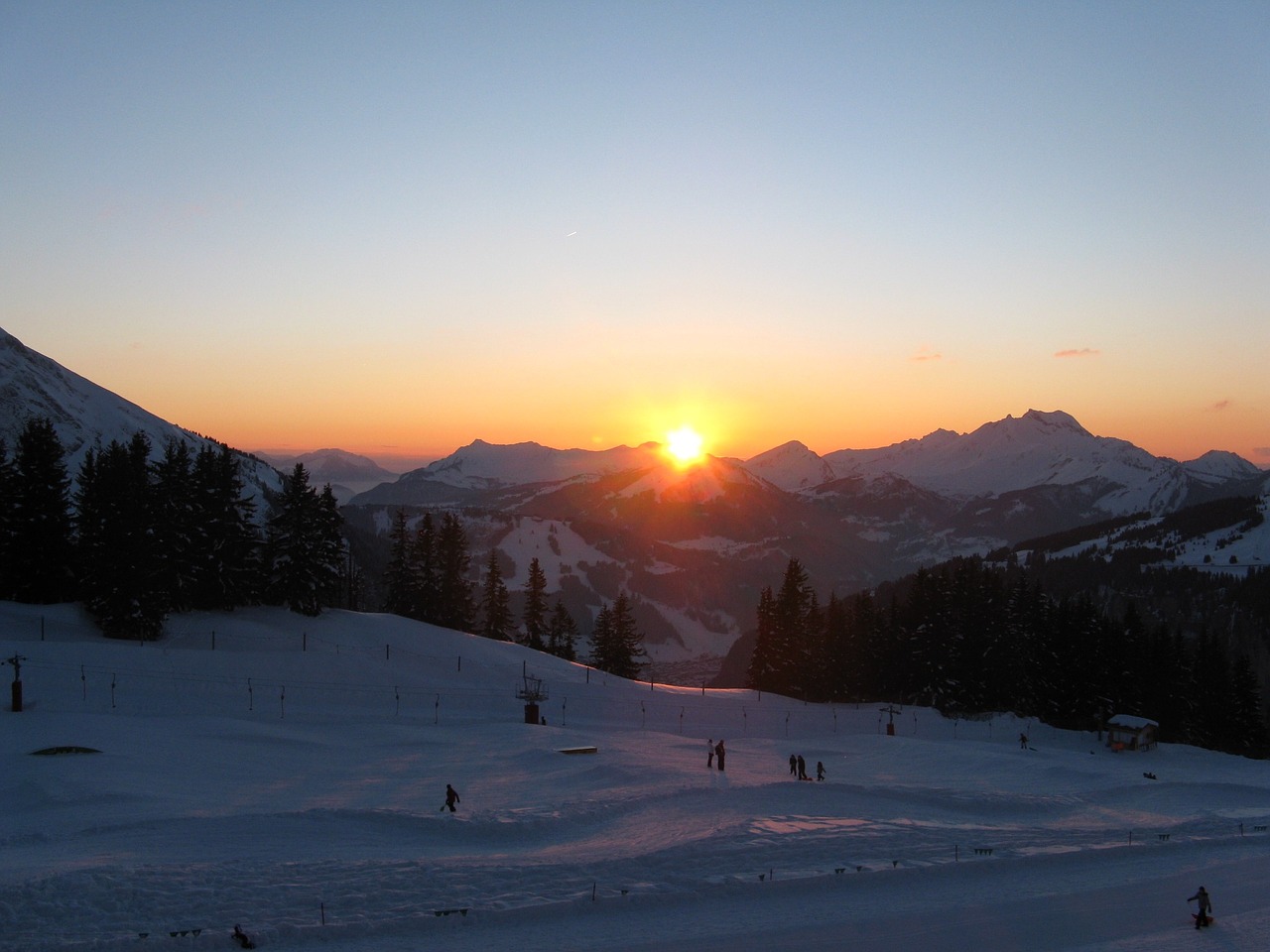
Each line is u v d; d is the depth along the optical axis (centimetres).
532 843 4069
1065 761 8050
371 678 8444
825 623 12369
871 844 4012
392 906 3097
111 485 8512
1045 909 3381
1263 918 3331
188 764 5438
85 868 3197
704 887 3416
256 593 9938
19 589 8812
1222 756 9525
